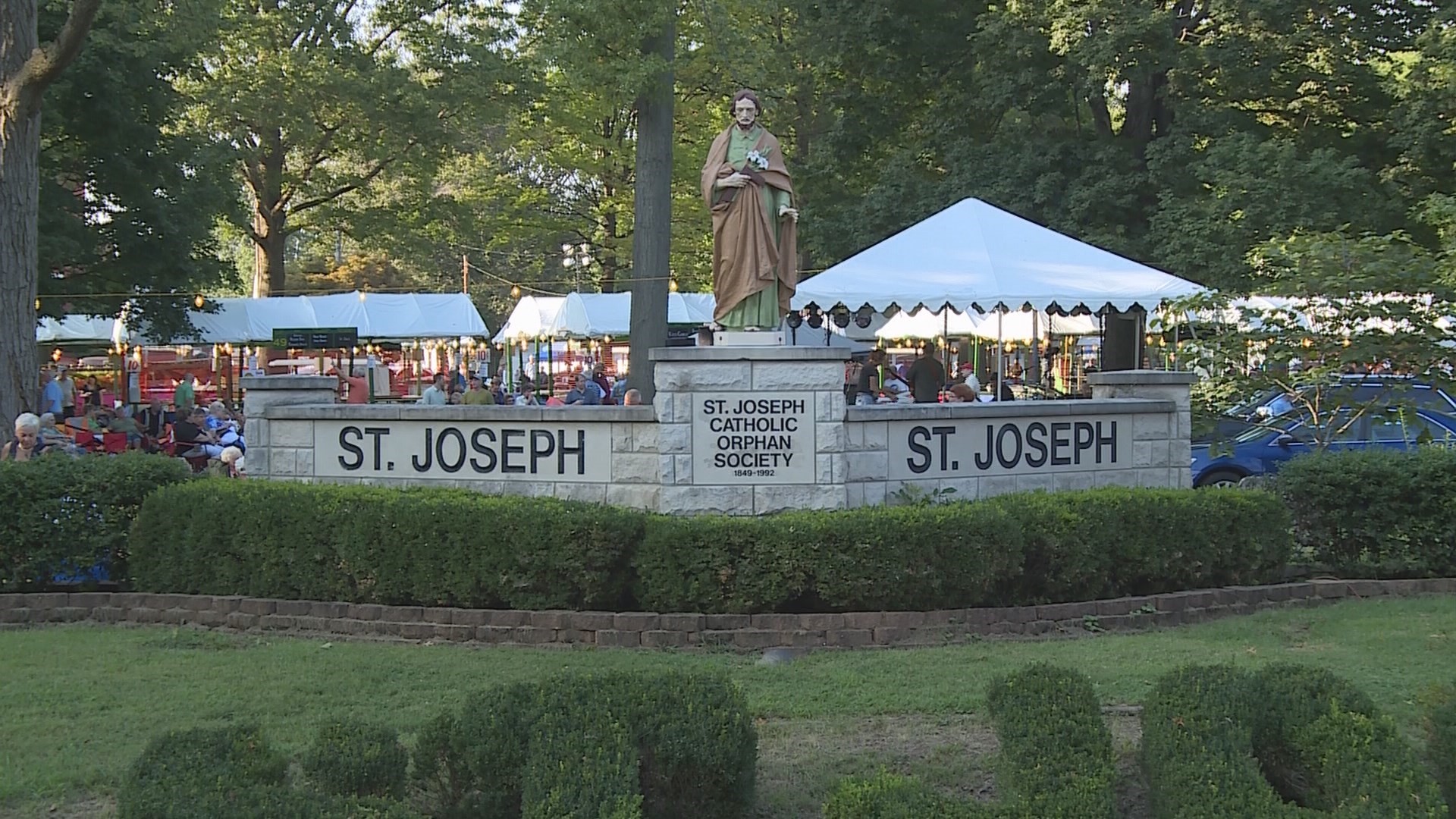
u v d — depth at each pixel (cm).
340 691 729
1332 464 1103
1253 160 2162
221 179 2725
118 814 459
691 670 609
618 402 2267
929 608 901
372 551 911
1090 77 2342
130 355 2992
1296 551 1120
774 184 1026
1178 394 1181
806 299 1509
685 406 1011
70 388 2256
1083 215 2391
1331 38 2284
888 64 2747
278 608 928
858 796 470
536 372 3034
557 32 1988
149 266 2438
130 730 653
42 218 2205
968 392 1558
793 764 600
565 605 898
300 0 3105
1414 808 459
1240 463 1598
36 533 986
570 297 2577
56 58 1338
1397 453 1120
